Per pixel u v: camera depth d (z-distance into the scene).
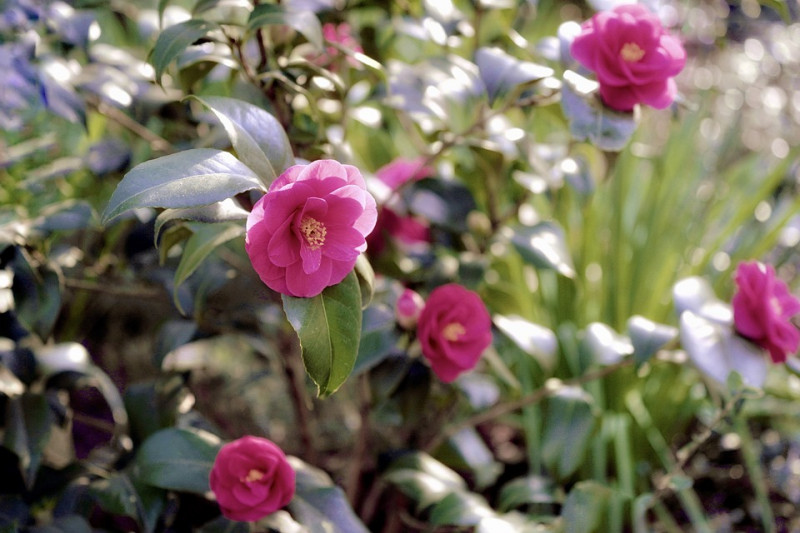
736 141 1.56
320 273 0.82
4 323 1.02
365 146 1.38
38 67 1.00
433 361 0.99
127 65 1.08
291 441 1.32
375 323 1.02
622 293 1.27
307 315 0.84
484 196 1.20
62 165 1.10
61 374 1.02
